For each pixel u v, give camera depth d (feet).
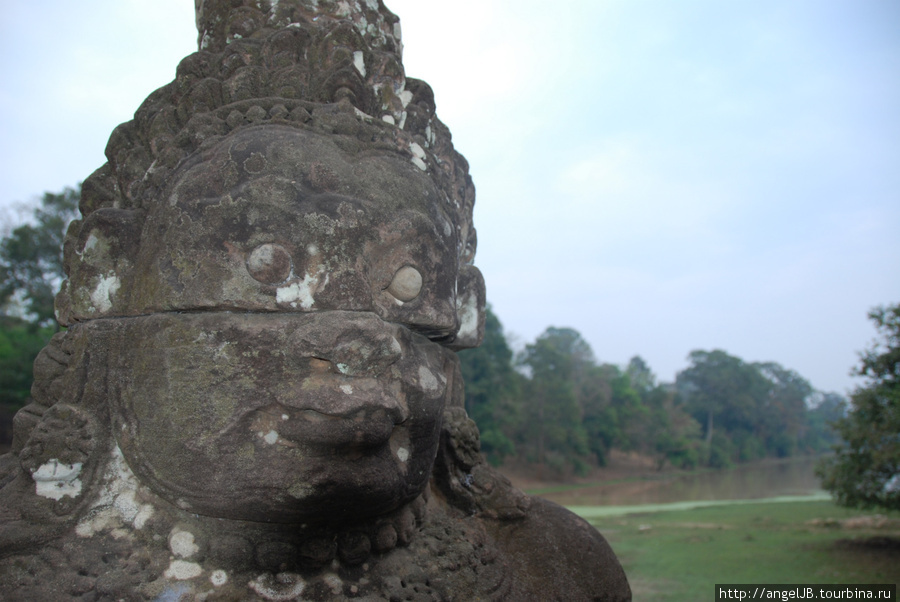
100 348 5.69
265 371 5.12
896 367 36.01
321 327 5.03
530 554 7.22
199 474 5.14
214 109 6.17
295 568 5.44
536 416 100.83
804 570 29.48
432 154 6.91
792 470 149.48
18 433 6.03
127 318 5.73
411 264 5.78
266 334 5.13
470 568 6.46
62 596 4.83
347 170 5.68
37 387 6.11
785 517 51.62
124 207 6.45
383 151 6.05
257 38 6.80
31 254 60.90
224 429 5.08
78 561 5.08
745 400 172.35
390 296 5.75
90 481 5.41
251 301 5.19
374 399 5.07
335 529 5.66
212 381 5.14
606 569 7.41
